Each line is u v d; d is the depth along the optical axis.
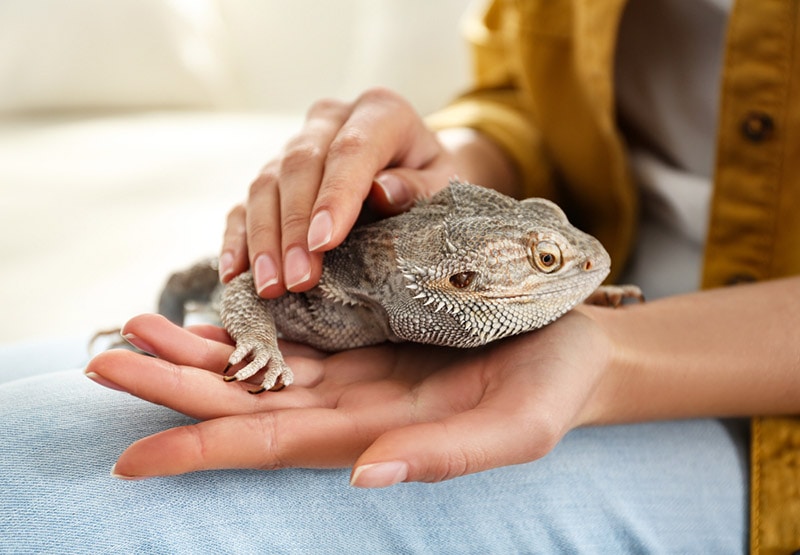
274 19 1.26
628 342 0.49
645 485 0.50
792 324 0.51
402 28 1.12
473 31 0.79
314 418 0.43
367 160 0.49
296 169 0.50
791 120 0.57
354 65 1.21
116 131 1.09
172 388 0.43
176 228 0.82
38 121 1.15
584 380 0.45
